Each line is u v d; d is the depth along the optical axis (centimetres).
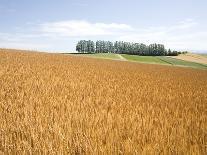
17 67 1922
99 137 458
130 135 488
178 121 622
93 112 645
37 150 396
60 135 451
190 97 1104
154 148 419
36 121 535
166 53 15138
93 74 1905
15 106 664
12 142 426
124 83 1481
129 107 756
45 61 2998
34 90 953
